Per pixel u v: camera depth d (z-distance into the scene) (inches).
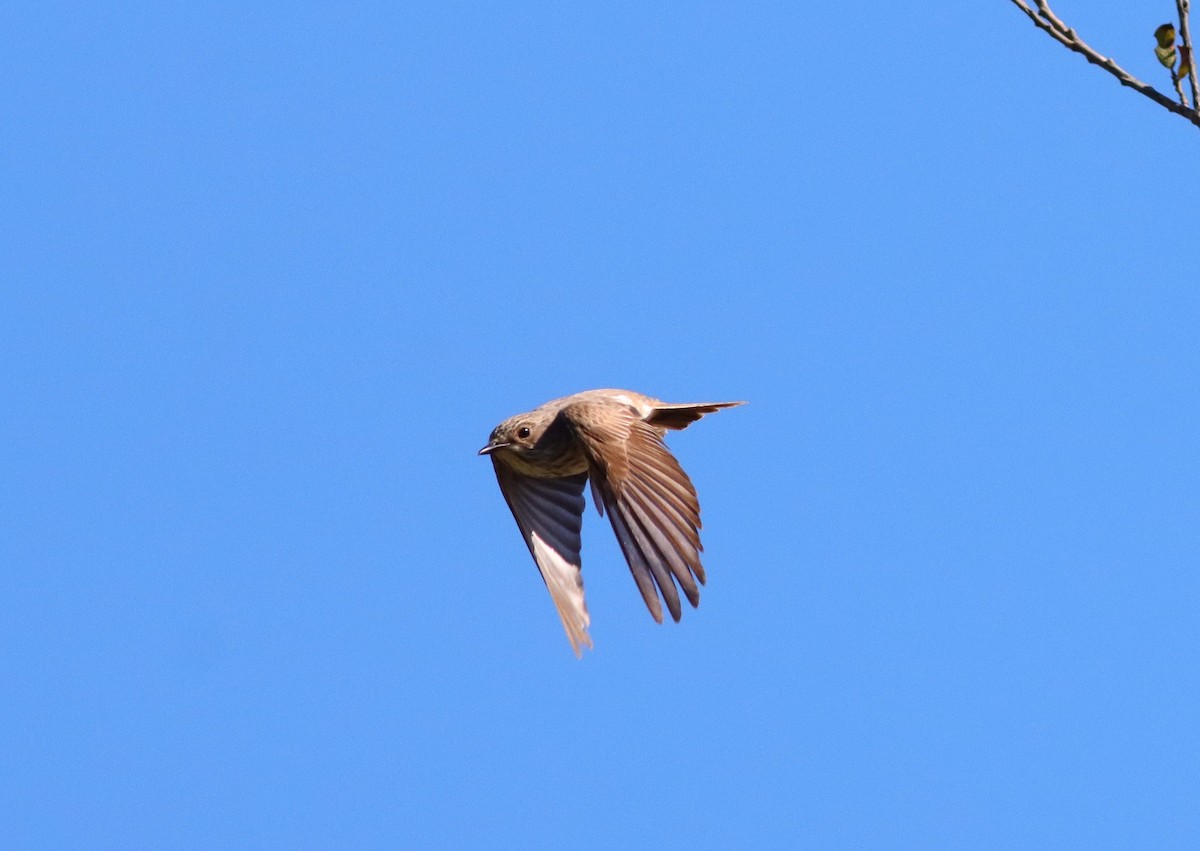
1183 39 324.2
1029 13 333.1
